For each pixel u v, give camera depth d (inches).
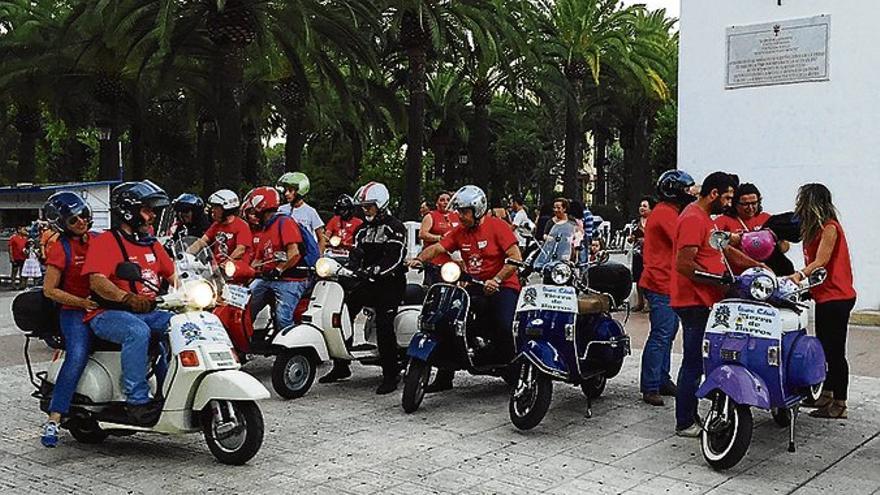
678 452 257.6
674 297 268.5
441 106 1658.5
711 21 563.8
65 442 271.7
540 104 1605.6
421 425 291.4
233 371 240.7
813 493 220.5
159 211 257.4
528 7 1083.9
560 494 219.1
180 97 1572.3
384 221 341.7
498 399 332.8
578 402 323.9
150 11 890.1
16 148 1859.0
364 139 1445.6
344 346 346.3
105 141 1202.6
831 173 528.4
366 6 968.3
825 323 292.8
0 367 409.1
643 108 1649.9
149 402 246.5
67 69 1170.0
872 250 518.9
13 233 1007.6
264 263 349.4
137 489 224.2
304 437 275.7
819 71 529.0
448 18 1038.4
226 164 903.1
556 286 283.0
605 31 1362.0
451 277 301.0
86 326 252.2
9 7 1176.2
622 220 1717.5
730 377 235.6
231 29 876.6
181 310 247.9
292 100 1192.8
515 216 768.9
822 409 298.5
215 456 247.1
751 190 301.9
